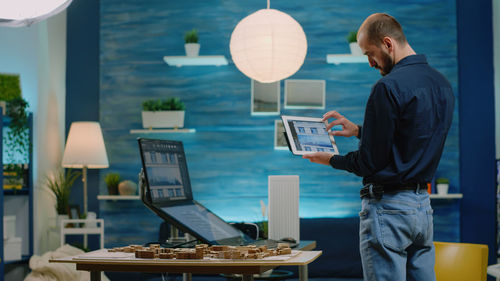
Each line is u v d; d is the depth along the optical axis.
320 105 5.29
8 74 4.82
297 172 5.26
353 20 5.32
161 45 5.41
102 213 5.35
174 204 2.13
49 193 5.11
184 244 2.14
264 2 5.36
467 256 2.92
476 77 5.16
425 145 1.81
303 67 5.33
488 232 5.03
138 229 5.32
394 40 1.92
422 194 1.84
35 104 4.91
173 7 5.43
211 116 5.34
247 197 5.27
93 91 5.45
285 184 2.69
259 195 5.26
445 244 3.04
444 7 5.27
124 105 5.41
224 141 5.32
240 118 5.32
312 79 5.31
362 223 1.87
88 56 5.46
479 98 5.14
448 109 1.87
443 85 1.88
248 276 1.69
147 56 5.42
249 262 1.67
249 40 3.47
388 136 1.79
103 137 5.41
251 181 5.28
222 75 5.36
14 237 4.50
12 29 4.89
